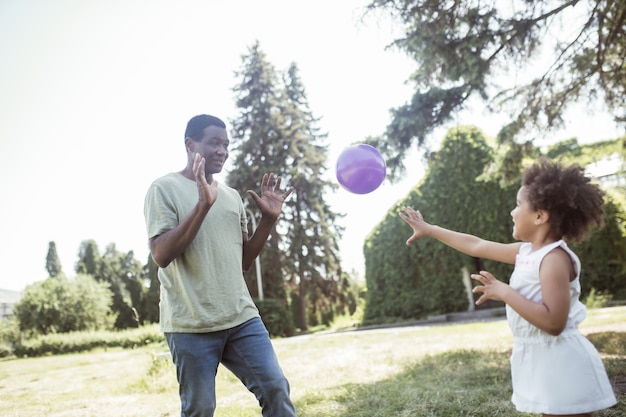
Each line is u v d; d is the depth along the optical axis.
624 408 2.90
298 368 6.18
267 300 18.03
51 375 8.16
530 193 1.89
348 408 3.64
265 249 23.41
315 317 26.55
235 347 2.27
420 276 16.62
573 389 1.70
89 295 21.56
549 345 1.76
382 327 15.73
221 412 3.81
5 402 5.31
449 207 16.14
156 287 27.91
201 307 2.18
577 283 1.82
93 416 4.18
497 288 1.83
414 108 6.47
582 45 6.13
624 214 13.58
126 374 7.11
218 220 2.33
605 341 5.47
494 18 5.80
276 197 2.61
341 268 25.34
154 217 2.21
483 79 6.18
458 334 8.62
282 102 26.86
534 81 6.41
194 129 2.42
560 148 16.03
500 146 6.92
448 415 3.24
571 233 1.87
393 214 17.14
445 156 16.25
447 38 5.93
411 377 4.68
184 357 2.15
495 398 3.50
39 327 20.28
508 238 15.31
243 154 25.91
